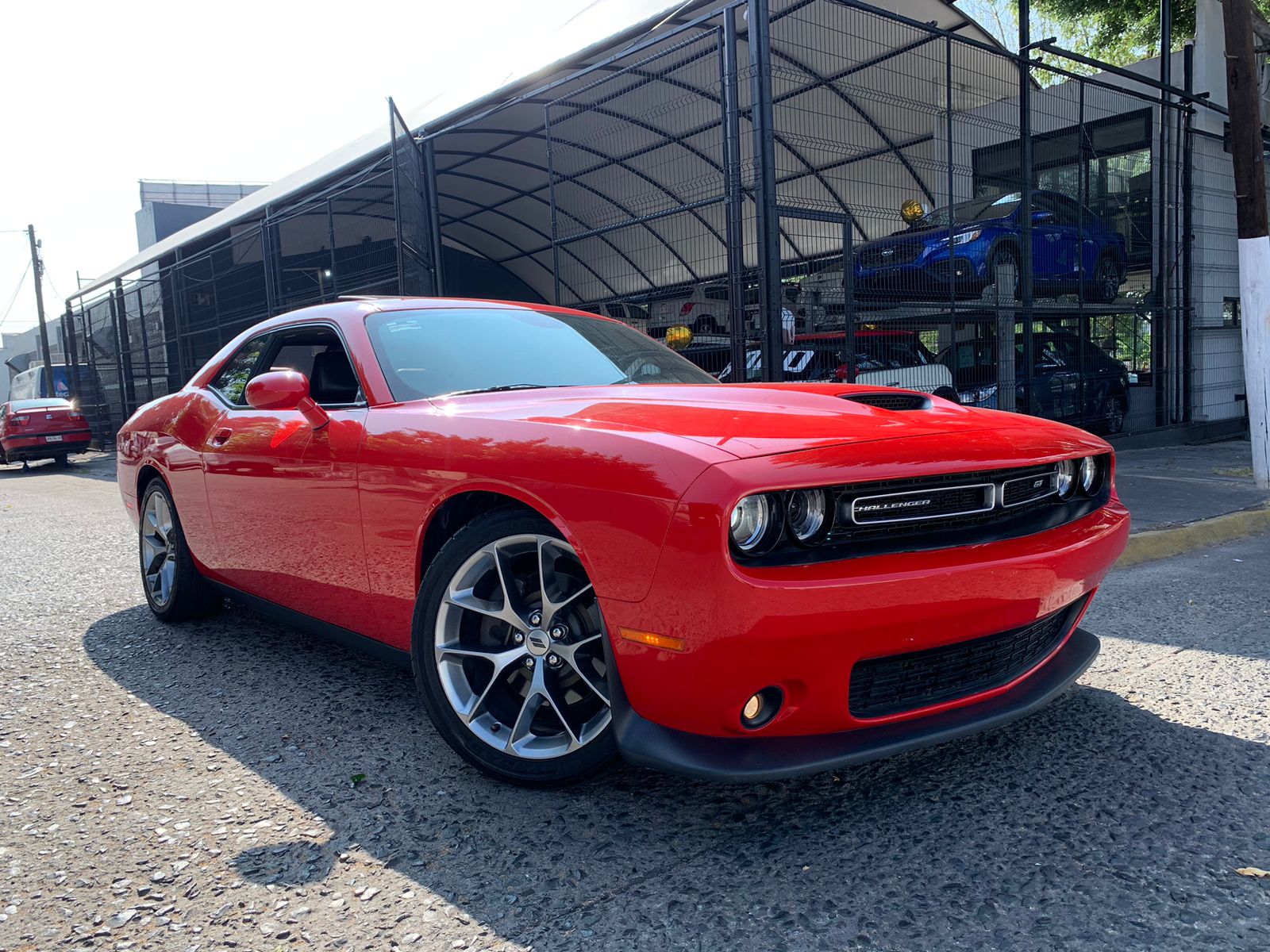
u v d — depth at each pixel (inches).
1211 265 502.9
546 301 860.0
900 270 340.2
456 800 90.2
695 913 70.0
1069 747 101.3
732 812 86.9
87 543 269.0
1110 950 64.5
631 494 76.2
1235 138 290.2
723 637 71.6
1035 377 422.6
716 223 578.6
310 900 72.7
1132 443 439.2
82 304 861.8
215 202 1505.9
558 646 86.5
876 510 78.7
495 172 601.6
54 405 700.7
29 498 444.8
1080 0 792.9
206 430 140.0
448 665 92.5
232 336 663.8
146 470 159.9
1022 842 80.2
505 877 75.7
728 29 264.2
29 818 87.7
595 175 583.2
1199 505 251.4
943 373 374.0
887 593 74.7
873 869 76.0
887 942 65.9
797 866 76.8
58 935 68.3
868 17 403.9
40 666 138.3
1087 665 100.7
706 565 71.3
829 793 90.6
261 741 106.3
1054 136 494.0
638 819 85.8
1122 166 494.0
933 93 470.6
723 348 284.4
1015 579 81.9
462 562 90.4
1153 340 477.4
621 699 81.1
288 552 119.3
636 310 353.4
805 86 445.1
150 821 86.7
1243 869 74.7
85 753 103.7
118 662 139.5
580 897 72.6
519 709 93.7
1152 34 824.3
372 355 115.5
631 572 76.0
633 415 89.3
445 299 134.7
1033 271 381.4
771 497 73.0
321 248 722.8
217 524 136.3
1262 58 508.7
